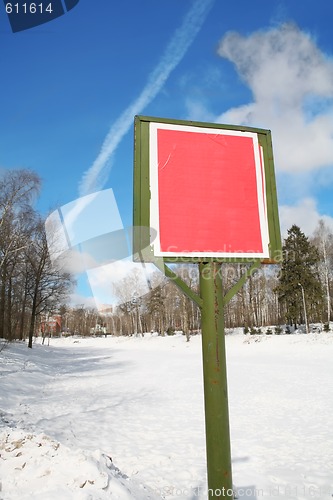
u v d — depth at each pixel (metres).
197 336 39.78
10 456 3.92
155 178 2.85
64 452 4.05
